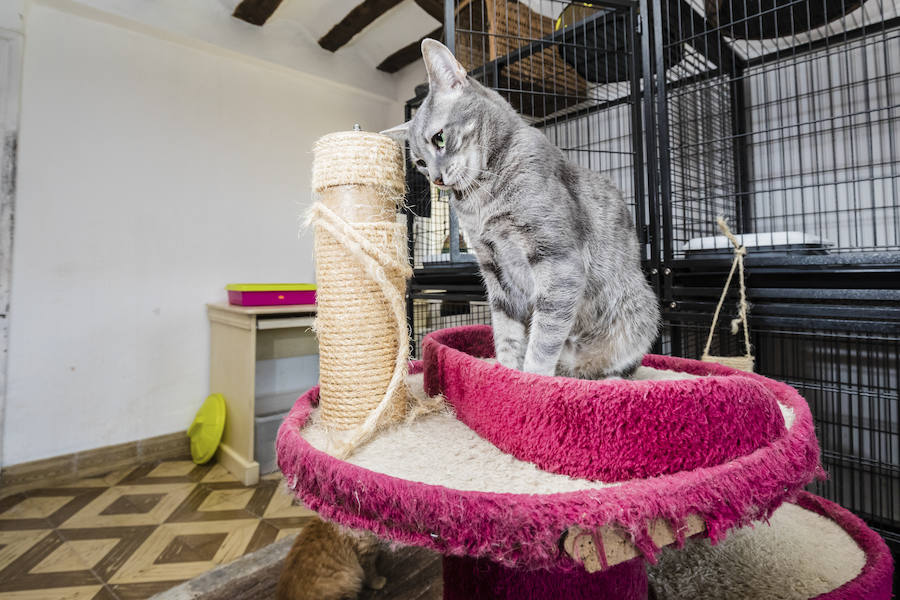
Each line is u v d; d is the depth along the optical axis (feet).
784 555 2.89
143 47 7.98
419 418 2.32
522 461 1.81
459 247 6.73
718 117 6.49
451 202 3.17
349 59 10.42
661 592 2.70
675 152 6.03
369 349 2.21
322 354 2.29
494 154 2.73
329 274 2.23
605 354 3.04
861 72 5.89
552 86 6.50
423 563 4.69
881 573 2.34
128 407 7.83
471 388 2.11
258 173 9.36
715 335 6.06
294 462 1.78
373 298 2.22
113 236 7.70
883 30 5.13
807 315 4.22
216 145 8.82
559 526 1.27
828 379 6.12
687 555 3.03
